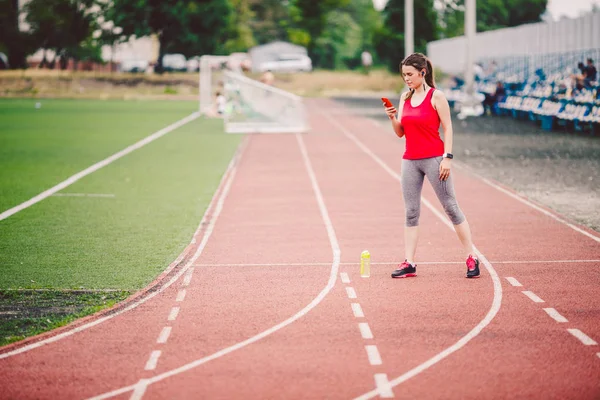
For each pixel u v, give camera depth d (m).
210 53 90.62
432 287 10.11
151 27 88.19
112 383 7.00
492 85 47.03
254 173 22.30
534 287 10.08
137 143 31.81
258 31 139.88
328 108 57.69
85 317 8.97
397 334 8.25
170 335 8.30
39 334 8.41
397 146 30.06
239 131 37.28
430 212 15.75
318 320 8.76
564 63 38.91
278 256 12.00
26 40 92.69
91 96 74.00
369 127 39.66
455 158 25.39
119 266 11.45
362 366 7.33
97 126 40.94
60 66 94.12
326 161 25.20
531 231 13.82
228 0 93.00
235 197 18.00
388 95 80.25
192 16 88.12
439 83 68.38
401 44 92.38
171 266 11.38
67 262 11.72
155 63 95.31
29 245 12.92
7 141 32.56
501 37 49.66
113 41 90.44
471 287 10.10
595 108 31.66
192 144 31.42
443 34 101.00
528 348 7.79
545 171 21.91
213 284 10.38
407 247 10.70
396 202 17.09
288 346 7.91
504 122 40.25
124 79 80.44
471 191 18.55
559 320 8.69
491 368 7.26
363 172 22.36
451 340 8.05
